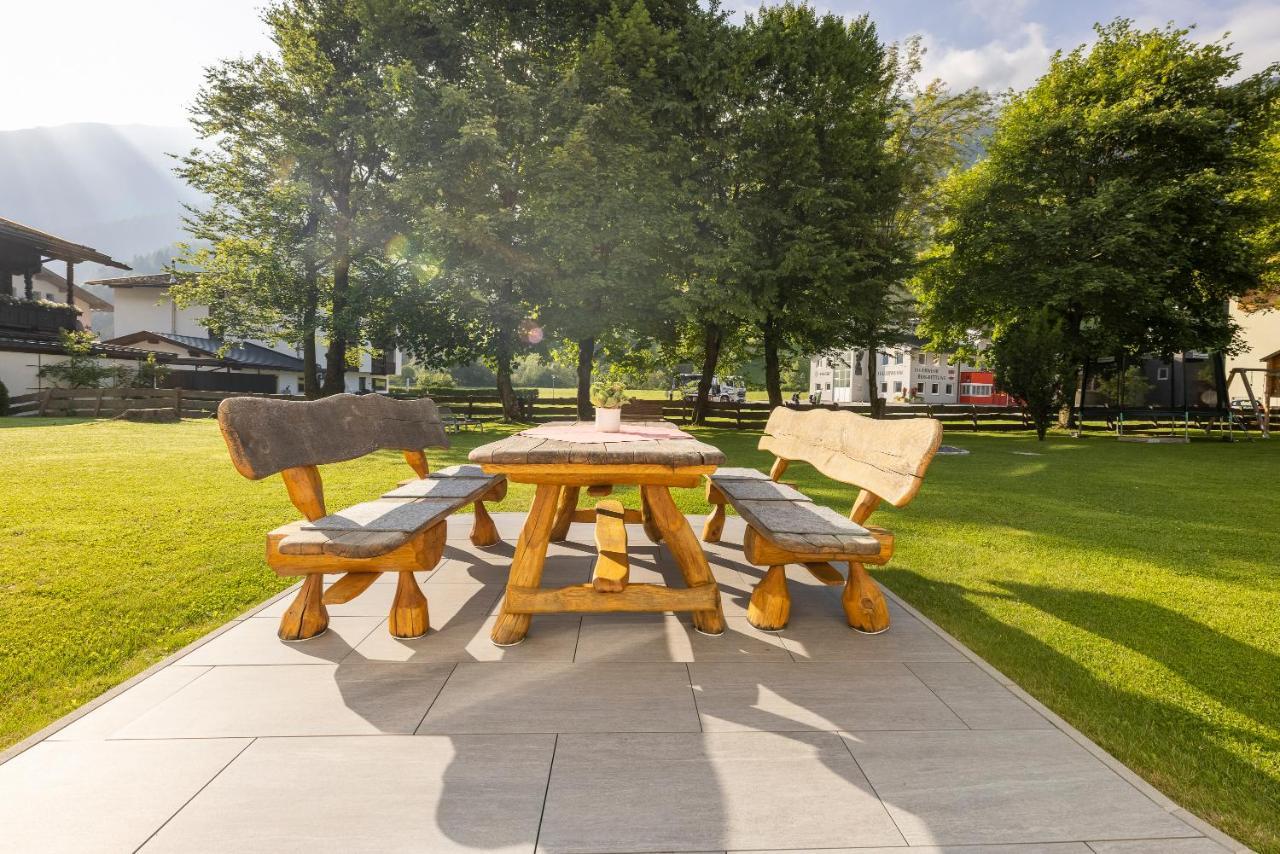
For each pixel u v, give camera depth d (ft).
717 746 6.34
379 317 63.82
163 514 17.92
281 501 20.02
